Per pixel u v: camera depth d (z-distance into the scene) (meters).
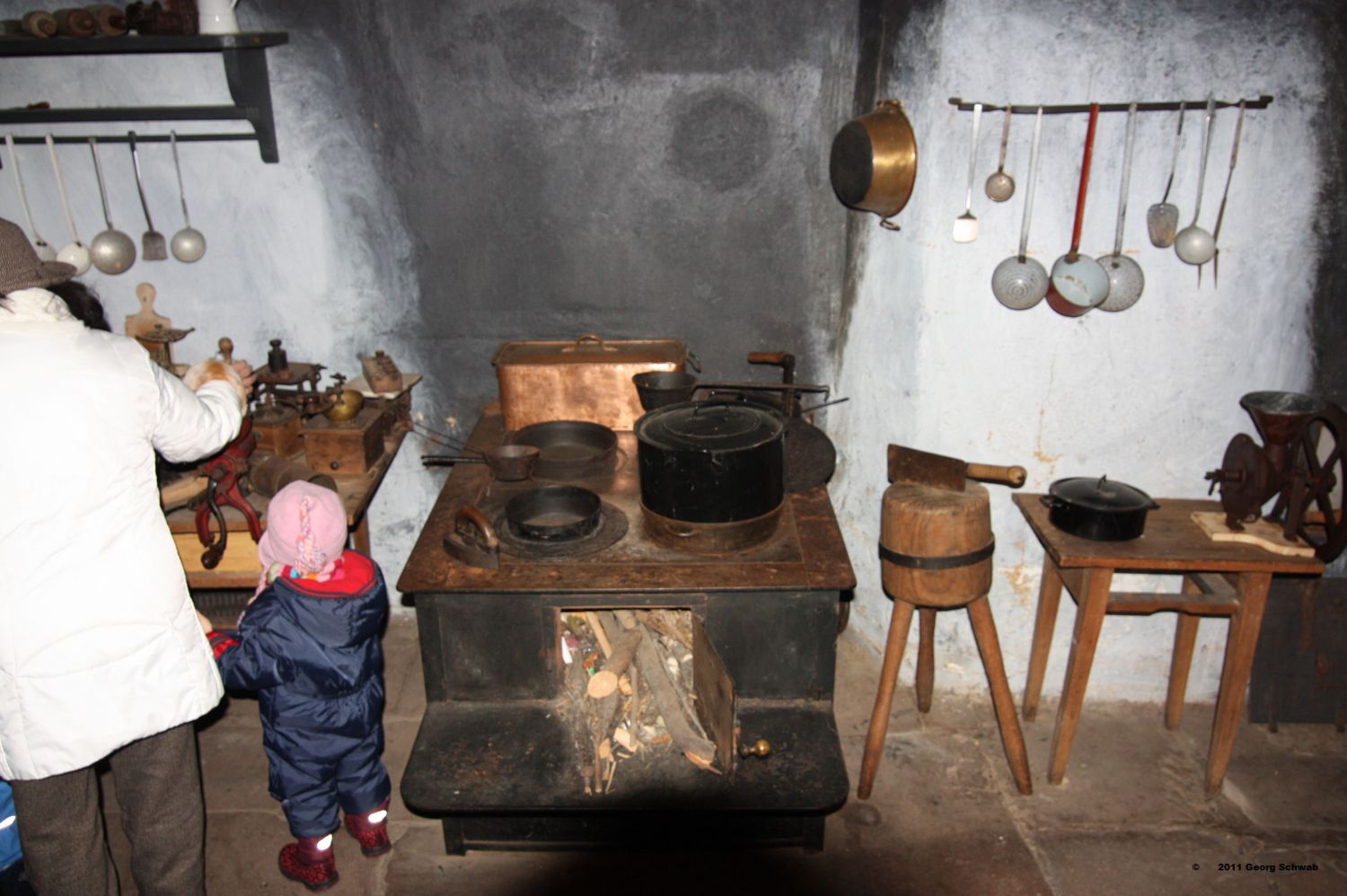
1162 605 2.54
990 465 2.54
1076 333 2.64
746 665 2.35
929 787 2.72
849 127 2.66
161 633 1.85
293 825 2.32
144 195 2.94
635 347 3.07
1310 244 2.51
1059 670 3.03
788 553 2.34
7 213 2.95
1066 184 2.50
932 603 2.50
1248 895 2.36
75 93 2.85
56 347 1.72
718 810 2.15
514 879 2.43
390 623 3.44
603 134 2.95
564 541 2.36
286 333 3.13
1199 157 2.45
